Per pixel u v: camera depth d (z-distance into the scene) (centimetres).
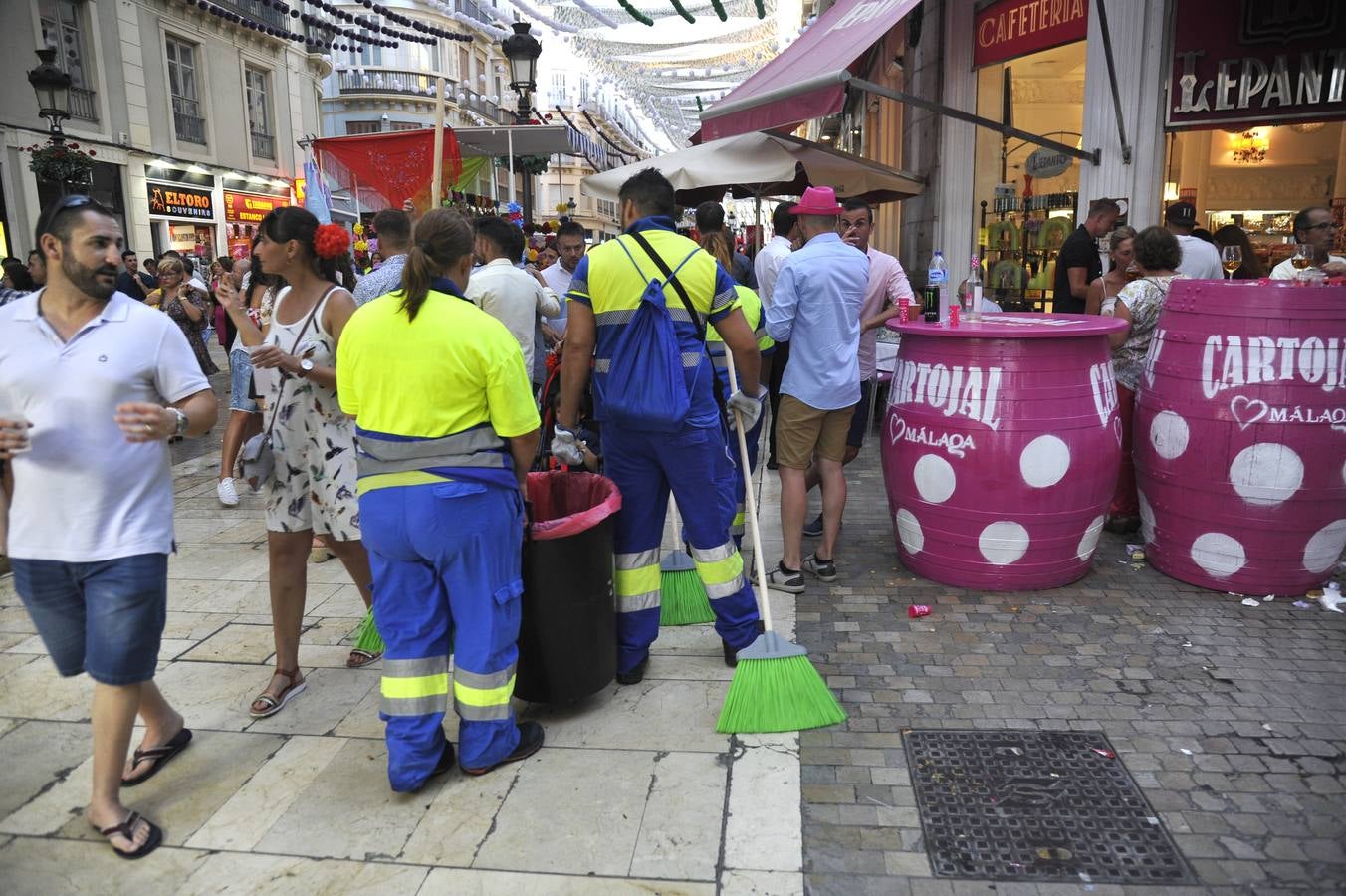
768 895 230
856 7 847
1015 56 894
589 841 253
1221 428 399
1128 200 721
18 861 252
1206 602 411
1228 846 245
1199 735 300
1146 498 447
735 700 312
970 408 405
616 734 311
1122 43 709
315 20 1309
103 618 249
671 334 314
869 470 690
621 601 340
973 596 425
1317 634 375
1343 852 241
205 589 461
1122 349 496
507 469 280
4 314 246
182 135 2330
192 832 263
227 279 339
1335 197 722
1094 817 258
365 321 269
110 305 253
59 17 1891
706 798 271
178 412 246
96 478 246
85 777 295
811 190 421
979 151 990
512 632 287
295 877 242
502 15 1277
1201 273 520
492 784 282
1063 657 359
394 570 274
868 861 242
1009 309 949
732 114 661
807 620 401
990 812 262
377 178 855
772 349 507
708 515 340
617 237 329
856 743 300
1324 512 394
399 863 246
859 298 418
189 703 341
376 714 331
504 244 475
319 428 328
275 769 296
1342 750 289
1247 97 683
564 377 335
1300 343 383
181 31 2291
